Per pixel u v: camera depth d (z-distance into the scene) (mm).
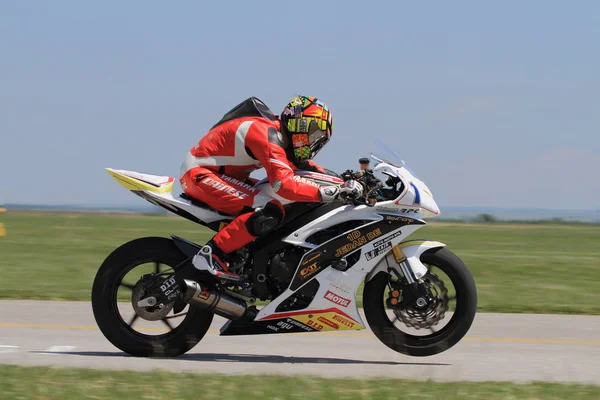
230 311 21578
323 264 21703
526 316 32188
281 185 21125
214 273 21328
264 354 23172
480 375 20359
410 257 21906
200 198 22203
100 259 63094
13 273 49688
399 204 21812
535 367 21812
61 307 31875
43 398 15633
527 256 78875
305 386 17109
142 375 18062
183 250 21891
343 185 21297
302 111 22000
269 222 21172
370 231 21703
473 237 140250
